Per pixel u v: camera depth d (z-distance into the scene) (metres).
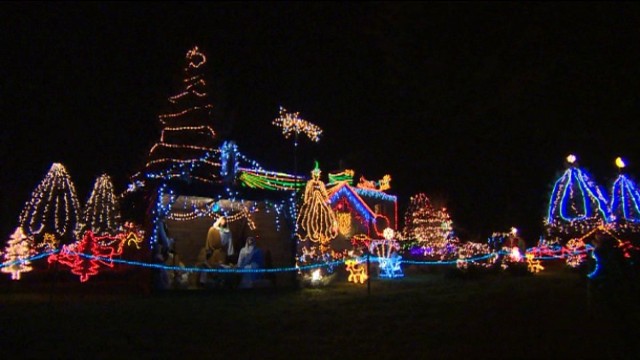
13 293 16.58
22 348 8.98
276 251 20.28
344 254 22.89
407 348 9.01
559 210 26.94
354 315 12.48
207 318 11.99
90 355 8.54
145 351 8.80
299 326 11.02
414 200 30.67
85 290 17.14
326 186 26.17
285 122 22.06
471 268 23.80
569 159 25.97
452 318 12.04
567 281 20.92
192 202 19.81
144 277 16.48
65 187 26.16
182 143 22.92
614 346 9.03
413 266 29.05
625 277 10.75
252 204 20.95
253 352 8.75
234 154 19.86
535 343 9.29
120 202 24.81
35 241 25.88
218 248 19.17
